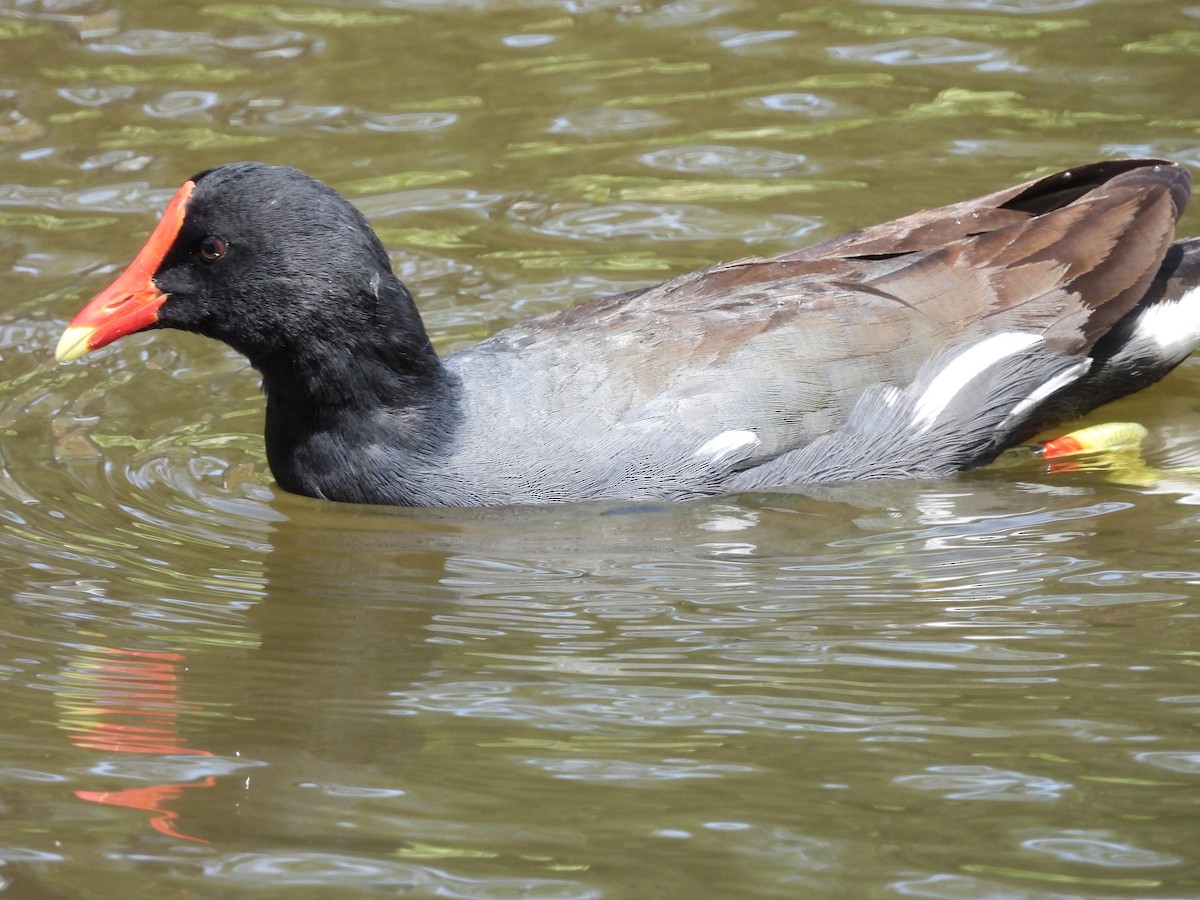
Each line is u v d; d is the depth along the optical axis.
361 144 16.41
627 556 10.86
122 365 13.67
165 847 7.72
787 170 15.86
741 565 10.70
